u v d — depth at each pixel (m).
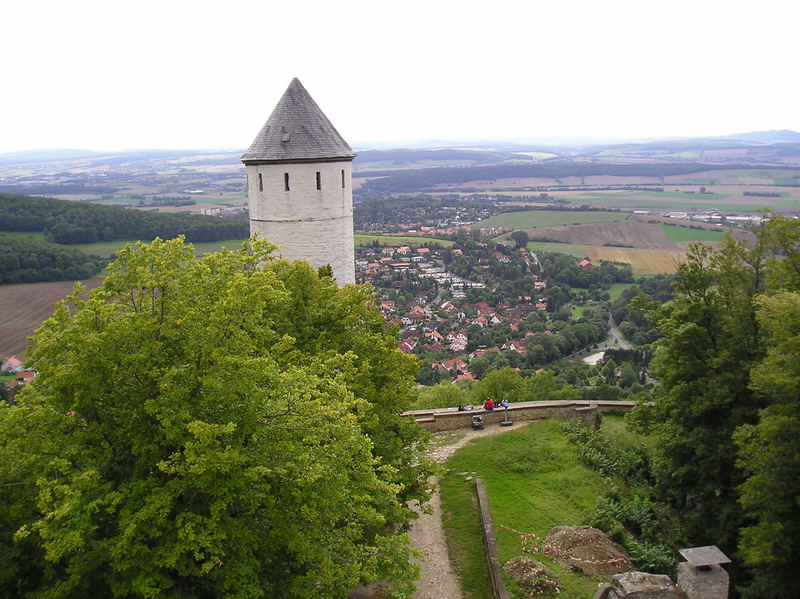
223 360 13.74
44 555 12.72
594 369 83.81
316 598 13.93
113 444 14.34
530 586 19.36
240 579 13.05
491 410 35.75
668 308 29.95
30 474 13.59
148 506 12.45
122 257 15.52
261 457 13.94
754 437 22.45
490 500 25.55
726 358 26.19
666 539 24.62
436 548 22.45
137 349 14.33
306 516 14.12
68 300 14.59
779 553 20.25
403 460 22.81
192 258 16.38
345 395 15.62
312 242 33.22
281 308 21.23
